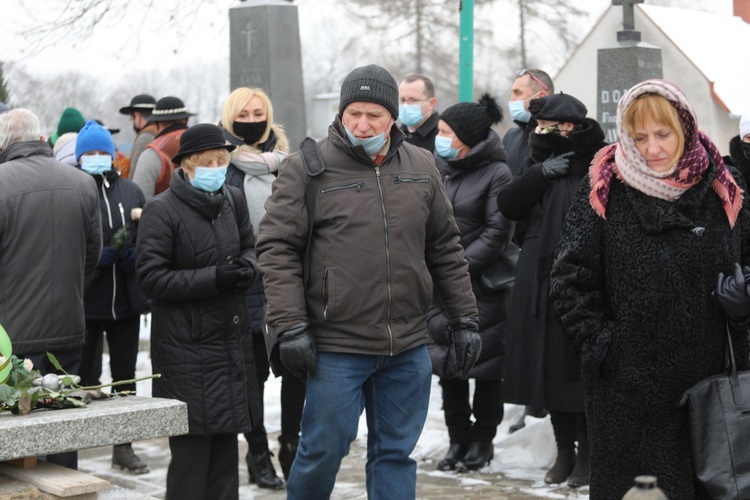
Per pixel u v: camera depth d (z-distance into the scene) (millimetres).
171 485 9875
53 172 10375
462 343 8750
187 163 9961
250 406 10008
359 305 8180
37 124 10547
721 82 35250
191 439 9789
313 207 8234
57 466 7031
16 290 10117
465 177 12430
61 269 10258
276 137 12352
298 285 8227
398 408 8539
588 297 7230
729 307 6855
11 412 6746
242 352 9977
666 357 7012
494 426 12500
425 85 14281
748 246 7258
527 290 11500
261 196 11852
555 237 11227
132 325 13047
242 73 20766
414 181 8445
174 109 15375
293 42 20828
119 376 13094
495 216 12172
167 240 9797
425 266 8508
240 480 12430
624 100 6965
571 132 11367
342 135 8383
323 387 8258
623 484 7195
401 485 8586
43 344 10164
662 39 36281
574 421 11586
